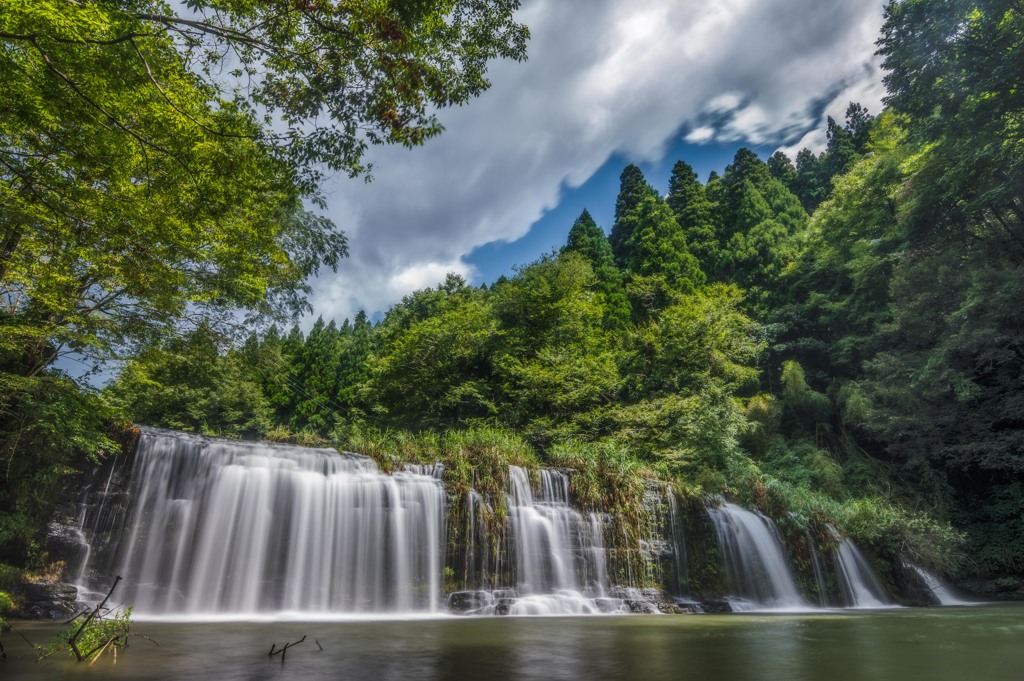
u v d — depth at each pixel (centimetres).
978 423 2467
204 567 1412
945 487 2580
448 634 923
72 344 1219
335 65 728
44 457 1291
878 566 2073
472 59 851
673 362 2833
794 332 3831
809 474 2730
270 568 1431
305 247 1523
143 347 1288
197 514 1455
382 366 3103
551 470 1792
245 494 1482
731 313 3000
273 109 776
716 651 720
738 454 2478
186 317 1348
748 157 5716
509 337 2958
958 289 2462
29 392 1191
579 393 2556
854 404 2791
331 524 1483
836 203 3500
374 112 770
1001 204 2309
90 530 1362
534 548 1591
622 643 805
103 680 501
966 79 2202
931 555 2108
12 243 1026
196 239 1127
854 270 3422
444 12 803
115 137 759
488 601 1434
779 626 1088
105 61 654
